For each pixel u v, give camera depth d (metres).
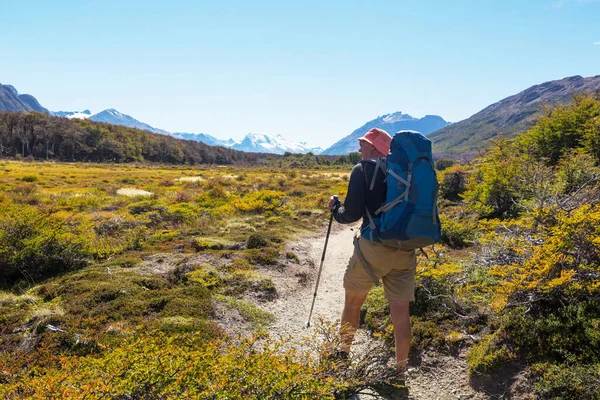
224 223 13.58
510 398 3.36
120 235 10.04
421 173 3.02
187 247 9.38
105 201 22.30
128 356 2.77
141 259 8.12
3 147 116.56
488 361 3.68
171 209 15.49
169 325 4.74
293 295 6.55
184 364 2.67
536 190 7.14
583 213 4.25
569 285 4.01
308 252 9.58
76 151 124.50
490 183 11.23
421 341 4.40
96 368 2.74
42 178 40.78
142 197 24.58
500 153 14.85
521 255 5.26
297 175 53.06
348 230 13.51
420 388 3.72
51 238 7.88
